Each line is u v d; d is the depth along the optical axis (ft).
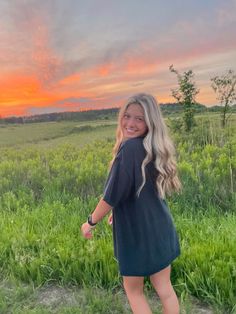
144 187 8.57
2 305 11.73
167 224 9.02
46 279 13.32
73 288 12.92
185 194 20.45
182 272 12.59
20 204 22.30
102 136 29.32
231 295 11.19
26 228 17.53
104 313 11.34
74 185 24.41
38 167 26.40
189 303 11.34
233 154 24.98
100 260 13.43
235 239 14.29
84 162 26.12
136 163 8.37
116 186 8.40
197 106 29.63
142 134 8.75
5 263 14.64
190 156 24.72
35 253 14.78
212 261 12.82
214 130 28.50
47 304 12.07
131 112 8.73
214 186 21.09
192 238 14.83
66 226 17.42
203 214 19.10
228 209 19.56
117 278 12.57
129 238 8.74
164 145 8.58
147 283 12.30
